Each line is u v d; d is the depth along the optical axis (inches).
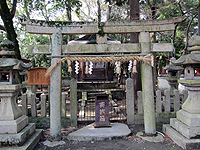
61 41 174.6
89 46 175.2
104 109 203.6
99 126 199.6
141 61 183.6
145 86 181.0
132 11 324.5
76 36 792.3
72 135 179.0
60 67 175.3
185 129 159.5
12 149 141.4
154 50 179.5
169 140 174.1
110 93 386.9
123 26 176.4
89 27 174.1
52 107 172.2
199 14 322.3
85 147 162.4
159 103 229.6
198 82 158.7
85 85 439.8
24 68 169.6
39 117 220.1
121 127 201.3
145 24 176.1
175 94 231.3
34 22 167.6
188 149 149.5
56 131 172.4
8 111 155.8
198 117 159.0
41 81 176.4
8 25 330.3
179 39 800.3
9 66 153.8
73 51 174.2
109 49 176.4
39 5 446.3
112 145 166.1
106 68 463.5
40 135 182.4
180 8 430.6
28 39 701.3
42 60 636.1
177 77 277.6
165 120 229.6
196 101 166.9
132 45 178.7
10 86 152.0
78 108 317.4
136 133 194.1
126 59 176.2
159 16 587.5
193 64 166.6
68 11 485.4
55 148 160.7
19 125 155.6
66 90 549.0
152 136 180.4
